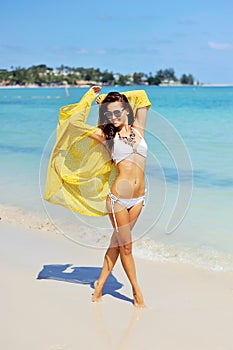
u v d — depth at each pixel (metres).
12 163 10.70
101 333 3.71
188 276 4.89
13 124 18.69
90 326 3.82
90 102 4.12
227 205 7.14
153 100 32.62
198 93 48.50
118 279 4.86
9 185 8.70
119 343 3.57
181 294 4.45
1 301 4.24
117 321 3.90
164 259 5.37
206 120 17.64
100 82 113.88
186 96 39.72
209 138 12.92
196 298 4.36
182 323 3.88
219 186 8.11
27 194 8.09
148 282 4.75
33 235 6.23
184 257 5.41
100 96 4.19
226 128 15.01
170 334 3.71
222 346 3.54
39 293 4.41
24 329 3.75
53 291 4.47
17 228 6.51
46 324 3.83
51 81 129.62
